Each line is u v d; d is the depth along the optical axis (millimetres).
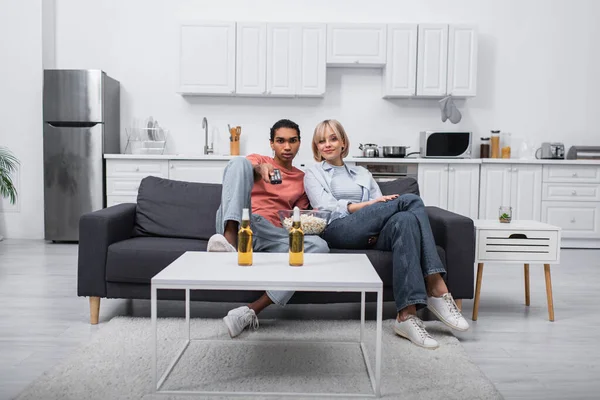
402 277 2252
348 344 2252
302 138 5688
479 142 5703
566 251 5020
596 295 3283
